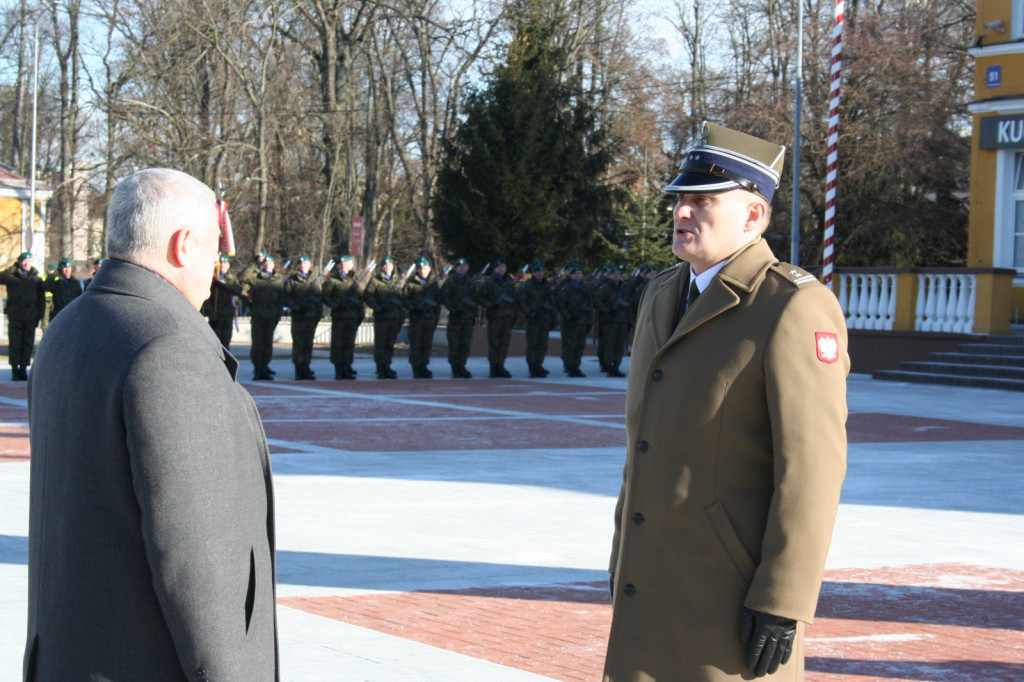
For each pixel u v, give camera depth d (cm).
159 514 246
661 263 3769
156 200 274
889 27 3634
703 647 322
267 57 3462
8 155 5772
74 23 4544
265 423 1507
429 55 3803
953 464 1229
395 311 2272
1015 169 2509
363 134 3916
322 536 808
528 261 3350
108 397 253
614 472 1134
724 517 322
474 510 915
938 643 583
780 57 4212
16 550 747
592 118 3591
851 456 1284
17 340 2077
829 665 544
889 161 3356
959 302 2367
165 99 3556
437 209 3428
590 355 3192
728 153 338
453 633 582
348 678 506
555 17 3625
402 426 1503
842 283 2577
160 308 264
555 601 648
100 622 254
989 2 2512
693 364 330
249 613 265
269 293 2175
